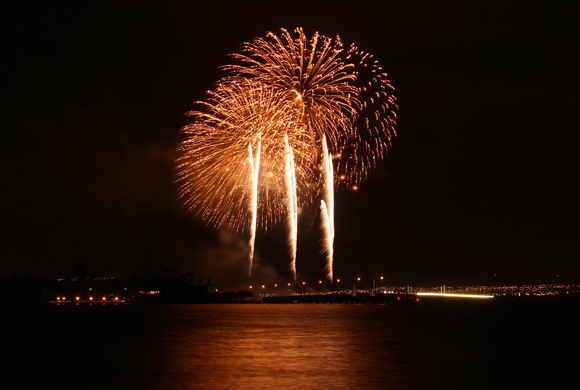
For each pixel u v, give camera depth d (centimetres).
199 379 4506
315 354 6078
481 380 4494
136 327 10425
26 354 6194
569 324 11588
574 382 4441
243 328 10062
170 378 4556
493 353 6209
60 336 8469
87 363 5438
